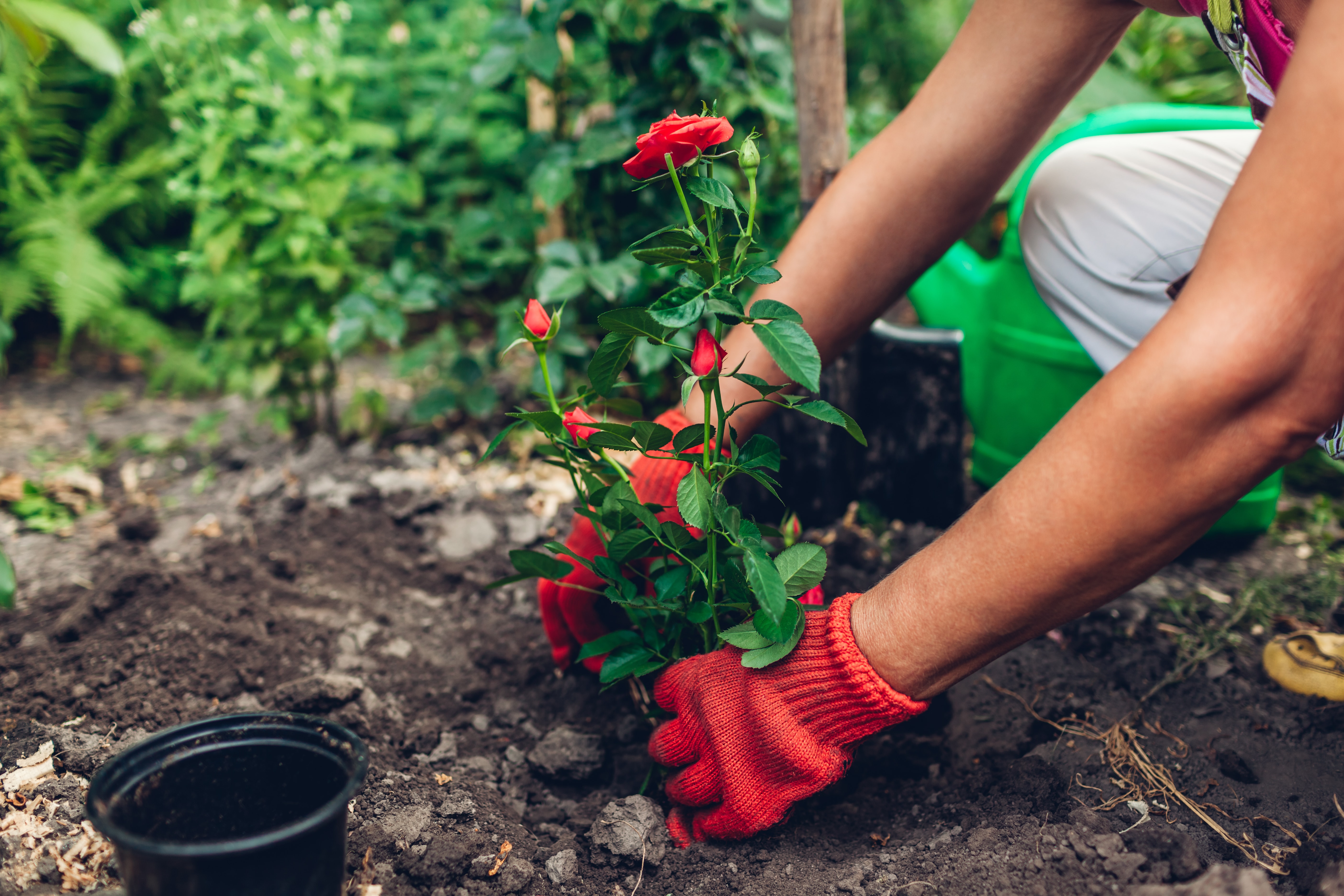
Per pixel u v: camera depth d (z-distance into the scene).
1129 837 1.10
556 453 1.25
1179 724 1.38
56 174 3.34
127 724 1.36
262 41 2.59
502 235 2.29
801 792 1.12
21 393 3.00
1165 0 1.10
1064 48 1.21
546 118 2.38
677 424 1.34
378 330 2.18
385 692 1.52
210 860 0.82
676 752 1.18
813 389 0.96
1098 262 1.51
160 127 3.31
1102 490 0.86
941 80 1.29
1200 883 0.95
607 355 1.08
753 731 1.10
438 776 1.32
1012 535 0.92
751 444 1.10
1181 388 0.80
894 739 1.42
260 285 2.28
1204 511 0.86
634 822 1.19
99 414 2.84
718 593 1.27
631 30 2.23
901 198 1.31
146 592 1.72
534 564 1.22
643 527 1.21
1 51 1.68
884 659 1.03
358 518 2.06
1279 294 0.77
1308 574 1.84
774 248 2.12
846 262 1.34
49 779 1.22
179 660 1.52
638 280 2.09
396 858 1.15
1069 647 1.56
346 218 2.35
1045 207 1.57
